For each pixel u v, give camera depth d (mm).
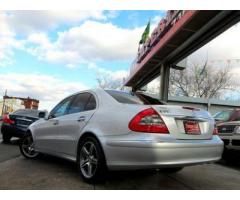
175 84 36562
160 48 15031
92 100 4859
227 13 10680
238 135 6461
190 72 36125
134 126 3754
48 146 5695
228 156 6742
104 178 4152
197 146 3904
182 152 3730
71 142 4898
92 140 4277
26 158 6473
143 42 20828
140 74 21938
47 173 4926
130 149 3701
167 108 3922
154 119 3736
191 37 13102
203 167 6320
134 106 4016
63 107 5680
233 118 7617
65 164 5797
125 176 4863
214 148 4172
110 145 3922
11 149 8148
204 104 29156
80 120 4754
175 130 3822
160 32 15086
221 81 35469
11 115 9688
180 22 12234
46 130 5820
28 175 4746
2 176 4645
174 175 5195
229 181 5016
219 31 12102
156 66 18781
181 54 15594
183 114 3986
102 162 4035
